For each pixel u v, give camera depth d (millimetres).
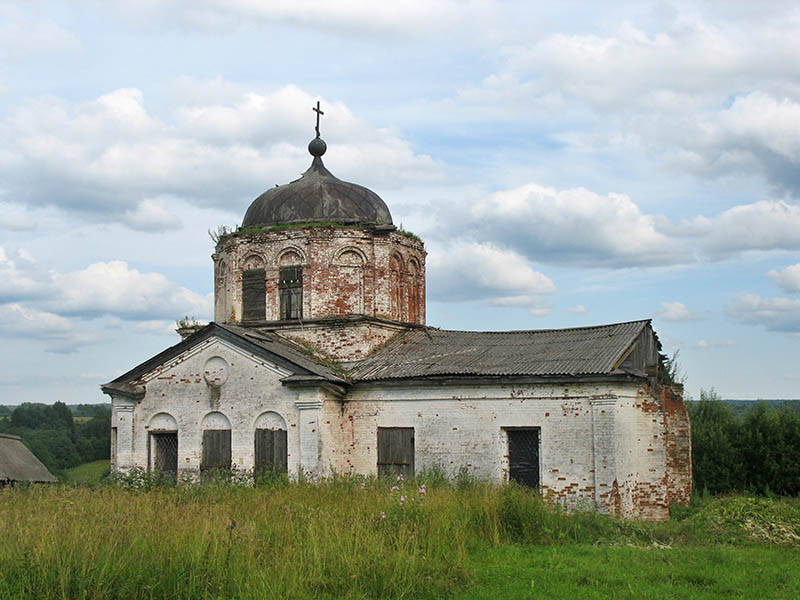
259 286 32219
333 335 30766
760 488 37156
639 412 27391
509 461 26453
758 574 16469
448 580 15281
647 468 27469
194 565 13891
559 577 16000
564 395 25766
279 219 32906
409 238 33562
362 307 31531
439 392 27484
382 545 16078
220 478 27375
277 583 13852
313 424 27547
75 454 65250
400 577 14781
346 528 17109
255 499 21000
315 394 27594
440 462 27125
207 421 29328
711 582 15898
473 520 19453
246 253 32531
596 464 25016
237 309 32406
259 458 28250
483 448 26609
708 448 38594
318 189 33281
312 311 31188
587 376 25234
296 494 21719
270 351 28250
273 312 31781
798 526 22203
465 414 27031
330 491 22016
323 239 31484
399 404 28047
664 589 15195
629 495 25875
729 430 39500
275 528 17203
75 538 14422
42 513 18391
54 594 12914
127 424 30219
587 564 17125
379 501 19672
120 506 19359
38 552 13875
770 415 38500
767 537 21266
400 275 33188
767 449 37219
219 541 15086
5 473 31906
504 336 30719
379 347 31188
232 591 13695
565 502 25234
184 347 29766
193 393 29594
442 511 18969
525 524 19906
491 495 20984
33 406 84438
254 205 34375
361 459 28328
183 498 22578
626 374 24875
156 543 14805
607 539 20469
